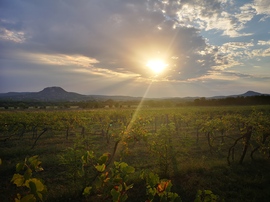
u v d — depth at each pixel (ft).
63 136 53.78
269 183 22.54
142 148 38.11
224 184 22.25
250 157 31.76
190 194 20.24
